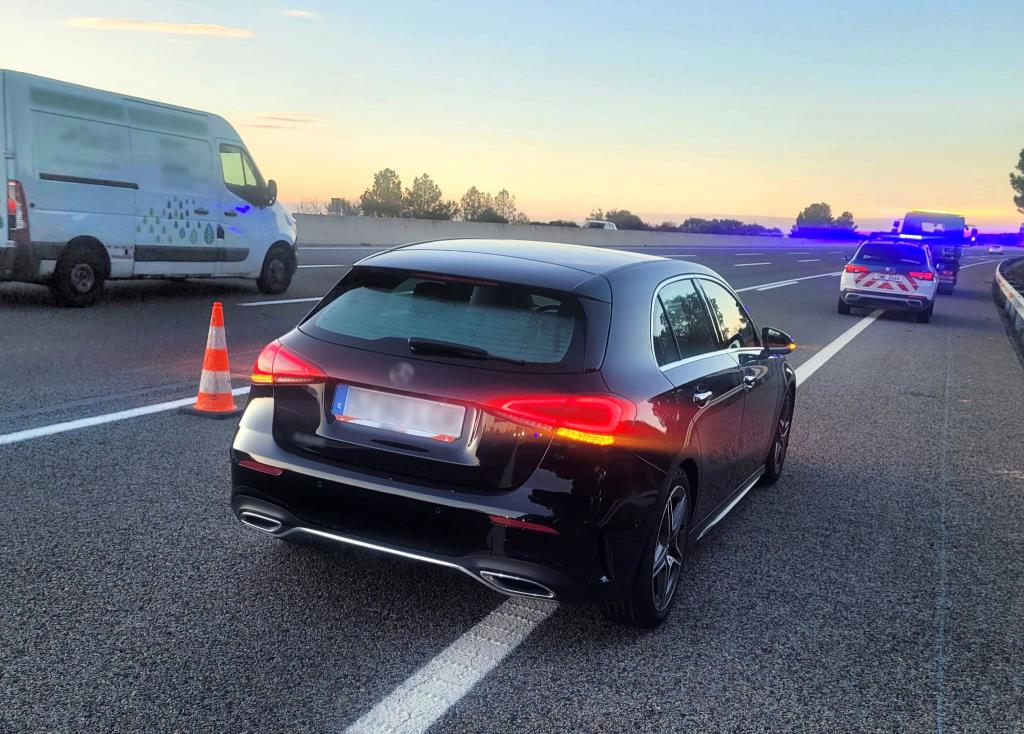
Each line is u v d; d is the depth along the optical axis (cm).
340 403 340
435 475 325
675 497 376
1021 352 1470
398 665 321
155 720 276
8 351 830
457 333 339
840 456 694
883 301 1834
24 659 307
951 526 537
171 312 1141
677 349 398
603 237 4891
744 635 369
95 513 448
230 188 1307
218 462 546
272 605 361
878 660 356
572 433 317
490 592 389
